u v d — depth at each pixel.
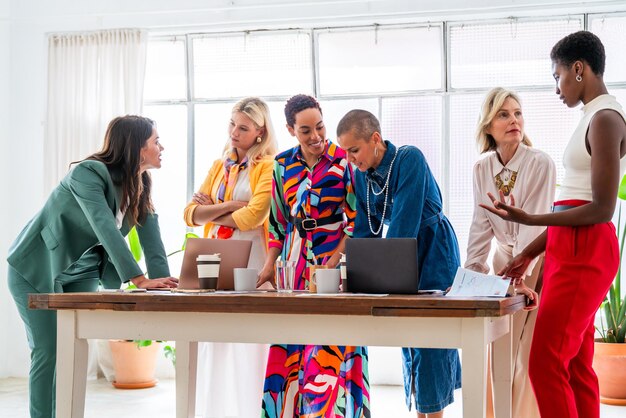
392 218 3.11
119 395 5.50
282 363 3.23
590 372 2.76
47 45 6.42
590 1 5.61
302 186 3.32
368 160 3.11
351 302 2.40
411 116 6.09
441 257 3.22
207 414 3.89
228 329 2.60
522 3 5.68
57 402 2.78
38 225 3.40
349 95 6.18
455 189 6.02
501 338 2.89
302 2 5.96
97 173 3.27
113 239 3.15
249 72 6.32
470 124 5.99
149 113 6.52
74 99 6.36
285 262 2.92
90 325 2.76
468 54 5.97
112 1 6.23
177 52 6.44
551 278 2.61
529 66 5.88
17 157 6.47
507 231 3.57
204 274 2.95
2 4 6.35
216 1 6.11
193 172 6.46
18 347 6.37
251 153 3.86
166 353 6.07
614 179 2.48
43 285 3.41
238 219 3.73
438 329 2.39
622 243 5.35
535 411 3.64
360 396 3.16
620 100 5.80
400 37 6.08
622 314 5.33
